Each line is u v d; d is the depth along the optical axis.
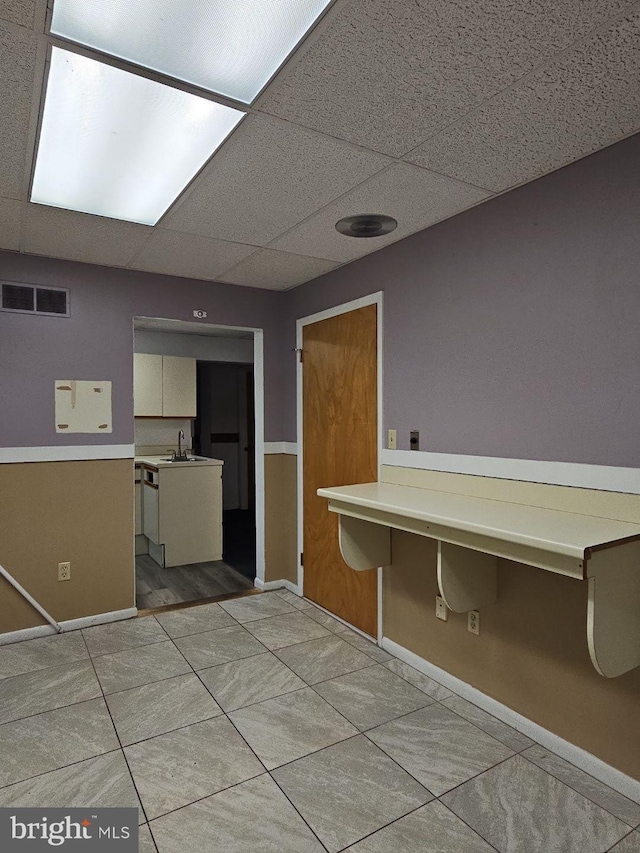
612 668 1.59
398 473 2.81
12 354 3.02
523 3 1.19
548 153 1.89
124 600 3.35
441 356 2.54
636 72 1.44
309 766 1.94
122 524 3.34
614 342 1.84
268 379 3.91
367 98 1.57
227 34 1.31
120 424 3.33
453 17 1.24
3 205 2.34
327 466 3.43
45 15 1.25
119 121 1.70
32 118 1.66
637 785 1.76
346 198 2.27
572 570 1.54
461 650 2.43
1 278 2.98
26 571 3.06
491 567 2.22
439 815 1.71
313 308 3.57
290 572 3.90
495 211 2.26
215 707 2.32
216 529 4.74
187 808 1.73
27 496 3.06
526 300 2.14
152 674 2.62
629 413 1.80
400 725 2.20
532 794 1.80
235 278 3.56
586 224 1.92
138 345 5.47
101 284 3.26
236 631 3.14
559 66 1.41
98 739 2.09
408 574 2.73
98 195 2.24
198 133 1.77
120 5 1.22
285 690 2.47
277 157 1.93
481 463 2.34
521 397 2.16
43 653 2.85
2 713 2.27
